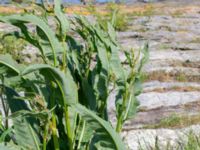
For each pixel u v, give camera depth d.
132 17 19.30
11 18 3.41
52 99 3.53
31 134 3.66
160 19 19.70
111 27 3.99
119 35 15.68
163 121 7.52
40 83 3.51
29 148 3.64
